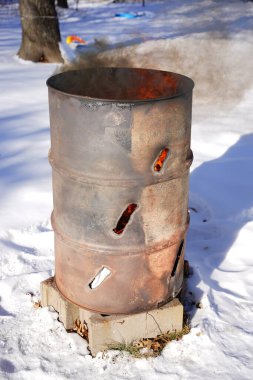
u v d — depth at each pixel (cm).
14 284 316
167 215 245
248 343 273
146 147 224
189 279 318
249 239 361
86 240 243
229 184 439
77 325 281
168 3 1886
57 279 277
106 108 215
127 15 1592
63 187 243
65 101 223
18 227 378
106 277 249
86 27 1386
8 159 493
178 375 254
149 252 246
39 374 255
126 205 233
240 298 306
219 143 527
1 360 263
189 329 279
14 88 754
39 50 955
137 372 256
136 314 262
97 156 224
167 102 221
